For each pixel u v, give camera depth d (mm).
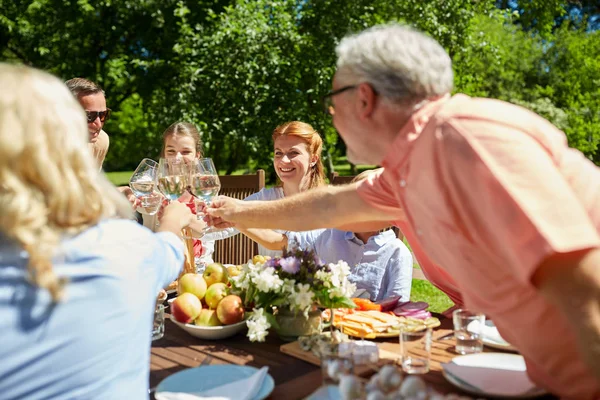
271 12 7535
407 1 7473
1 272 831
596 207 999
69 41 9008
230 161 8781
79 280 875
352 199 1689
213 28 7449
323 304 1605
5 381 834
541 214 866
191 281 1680
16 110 834
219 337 1624
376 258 2277
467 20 7734
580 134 12633
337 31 7516
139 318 966
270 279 1555
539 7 14344
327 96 1252
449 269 1197
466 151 958
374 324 1637
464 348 1488
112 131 15812
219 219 1999
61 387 869
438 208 1066
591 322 829
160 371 1392
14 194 814
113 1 8461
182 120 7059
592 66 13523
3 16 8984
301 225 1791
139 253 982
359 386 956
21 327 832
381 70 1127
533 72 13773
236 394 1184
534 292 996
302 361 1447
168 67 8508
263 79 7215
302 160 2822
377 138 1204
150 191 2078
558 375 1072
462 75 8516
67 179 860
